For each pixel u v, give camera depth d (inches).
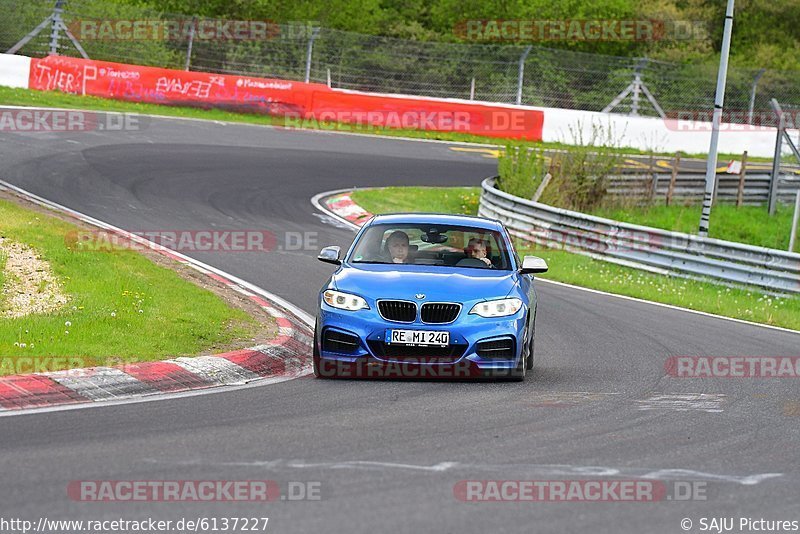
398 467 511.2
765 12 4827.8
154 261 1194.0
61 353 752.3
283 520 421.1
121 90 2657.5
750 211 2536.9
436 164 2501.2
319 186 2018.9
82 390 671.8
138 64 2901.1
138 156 2018.9
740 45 4685.0
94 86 2630.4
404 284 778.2
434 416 644.1
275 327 942.4
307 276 1275.8
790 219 2511.1
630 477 512.1
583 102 3223.4
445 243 895.7
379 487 472.7
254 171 2063.2
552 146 2997.0
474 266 840.9
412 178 2271.2
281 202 1820.9
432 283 781.9
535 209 1817.2
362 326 760.3
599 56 3233.3
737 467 543.8
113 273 1055.0
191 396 687.1
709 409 711.7
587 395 744.3
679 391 782.5
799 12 4790.8
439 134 2965.1
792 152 2684.5
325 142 2576.3
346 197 1943.9
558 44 4170.8
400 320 762.2
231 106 2783.0
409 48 3152.1
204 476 484.1
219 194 1804.9
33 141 1989.4
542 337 1036.5
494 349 766.5
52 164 1817.2
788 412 714.2
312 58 3080.7
